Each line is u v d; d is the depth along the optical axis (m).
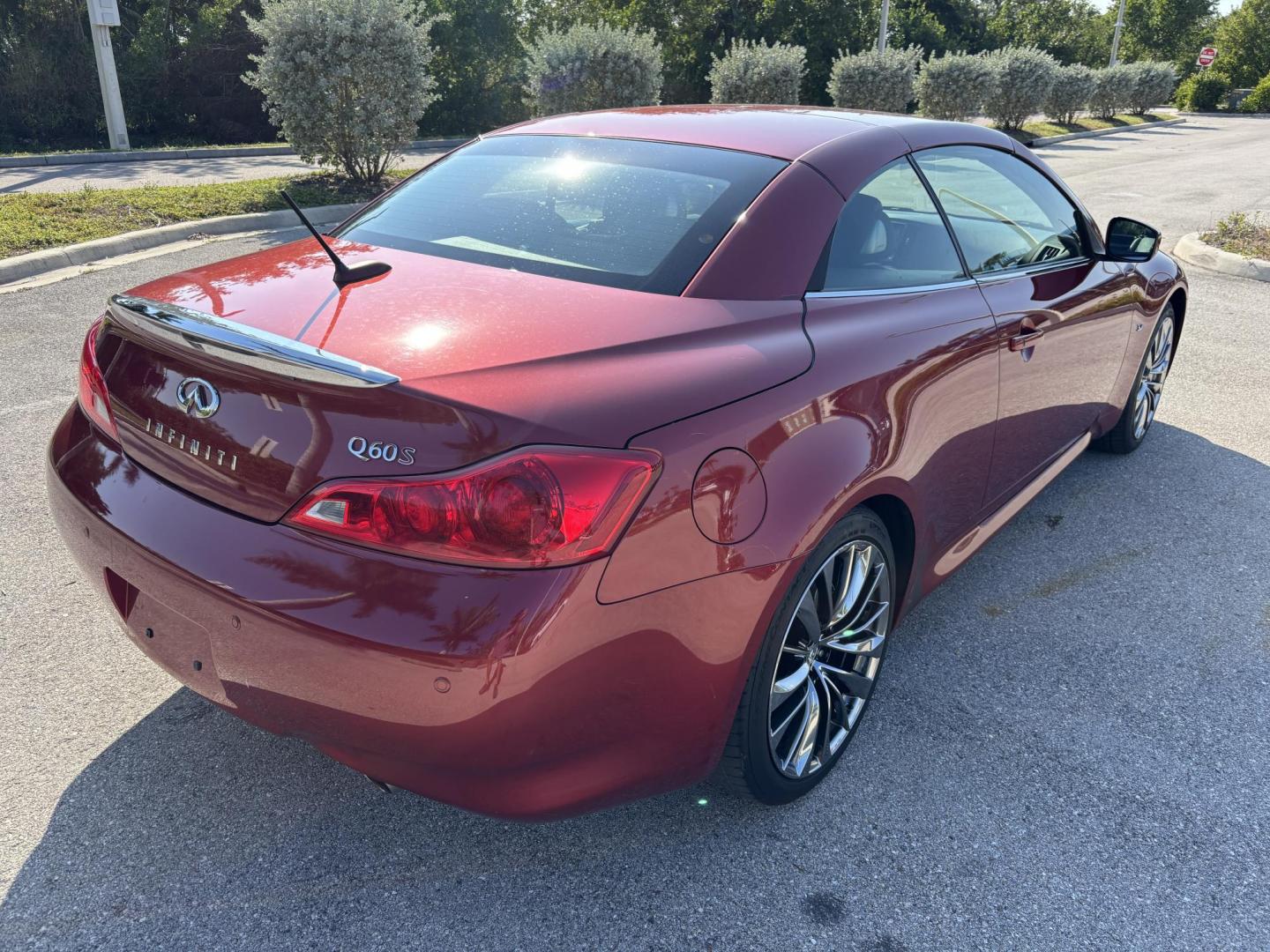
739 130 2.71
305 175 12.28
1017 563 3.63
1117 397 4.15
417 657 1.61
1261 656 3.08
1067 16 67.31
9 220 7.89
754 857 2.20
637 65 15.38
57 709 2.55
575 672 1.70
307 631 1.67
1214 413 5.25
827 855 2.21
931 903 2.09
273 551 1.72
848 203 2.48
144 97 22.42
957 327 2.61
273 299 2.08
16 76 20.64
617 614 1.72
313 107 11.49
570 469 1.64
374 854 2.15
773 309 2.20
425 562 1.63
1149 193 14.09
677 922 2.02
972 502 2.92
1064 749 2.61
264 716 1.84
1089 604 3.36
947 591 3.42
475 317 1.95
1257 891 2.16
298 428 1.71
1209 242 9.32
